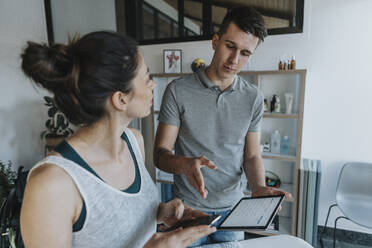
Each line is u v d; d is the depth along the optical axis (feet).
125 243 1.92
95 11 8.03
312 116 6.57
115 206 1.80
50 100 6.91
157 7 7.43
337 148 6.50
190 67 7.36
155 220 2.34
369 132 6.16
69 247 1.57
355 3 5.77
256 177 3.59
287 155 6.37
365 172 6.11
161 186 7.89
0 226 3.57
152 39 7.61
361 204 5.99
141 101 1.78
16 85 7.21
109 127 1.77
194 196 3.72
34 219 1.40
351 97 6.18
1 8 6.72
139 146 2.55
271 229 6.73
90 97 1.53
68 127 7.97
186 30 7.23
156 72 7.80
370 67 5.91
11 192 3.78
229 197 3.73
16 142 7.34
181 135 3.74
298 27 6.19
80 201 1.61
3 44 6.84
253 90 3.66
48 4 7.72
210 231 1.89
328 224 6.91
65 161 1.58
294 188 6.15
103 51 1.48
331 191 6.73
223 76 3.37
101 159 1.83
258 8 6.44
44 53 1.46
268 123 6.97
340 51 6.07
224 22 3.26
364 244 6.53
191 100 3.53
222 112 3.54
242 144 3.74
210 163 2.64
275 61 6.56
